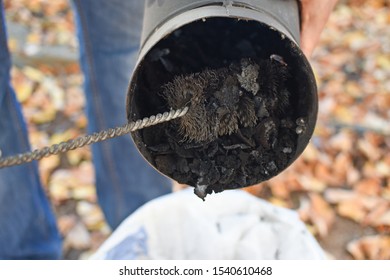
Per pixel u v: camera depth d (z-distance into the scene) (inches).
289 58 48.1
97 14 69.6
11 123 72.1
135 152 78.0
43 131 108.3
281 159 47.7
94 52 73.1
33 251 79.4
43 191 80.7
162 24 42.4
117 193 81.5
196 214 70.1
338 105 111.5
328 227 92.4
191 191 71.7
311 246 67.1
